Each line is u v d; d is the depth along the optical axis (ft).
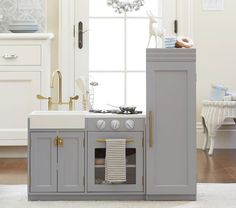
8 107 18.03
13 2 19.94
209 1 20.38
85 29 20.20
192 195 12.26
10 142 18.06
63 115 12.23
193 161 12.21
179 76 12.17
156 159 12.22
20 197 12.62
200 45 20.44
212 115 18.98
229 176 15.16
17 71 17.97
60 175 12.28
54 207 11.64
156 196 12.29
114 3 15.92
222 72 20.49
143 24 20.35
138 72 20.35
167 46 12.53
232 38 20.48
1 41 17.93
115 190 12.28
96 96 20.25
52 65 20.04
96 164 12.32
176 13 20.36
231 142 20.65
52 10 20.06
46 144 12.27
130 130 12.25
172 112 12.17
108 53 20.30
